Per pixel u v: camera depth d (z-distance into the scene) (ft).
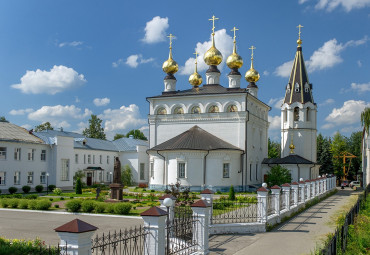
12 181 162.30
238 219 76.07
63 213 93.09
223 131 172.86
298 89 198.80
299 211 96.12
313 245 56.90
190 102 179.63
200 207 50.03
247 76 216.54
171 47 199.82
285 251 53.21
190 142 160.15
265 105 204.33
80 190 158.20
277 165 175.83
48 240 61.31
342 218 76.23
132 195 140.26
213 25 196.95
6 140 159.02
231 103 172.96
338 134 298.35
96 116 357.82
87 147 216.74
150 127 185.68
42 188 173.17
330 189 168.35
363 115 145.38
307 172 183.83
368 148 185.06
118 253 51.08
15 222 79.92
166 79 194.90
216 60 194.70
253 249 54.39
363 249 50.24
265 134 207.82
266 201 69.41
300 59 202.18
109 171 236.63
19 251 41.29
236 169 163.43
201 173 156.56
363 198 112.88
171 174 158.71
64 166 190.08
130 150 240.94
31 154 174.09
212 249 54.29
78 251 27.58
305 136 195.93
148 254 39.06
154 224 39.01
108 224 77.00
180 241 51.24
